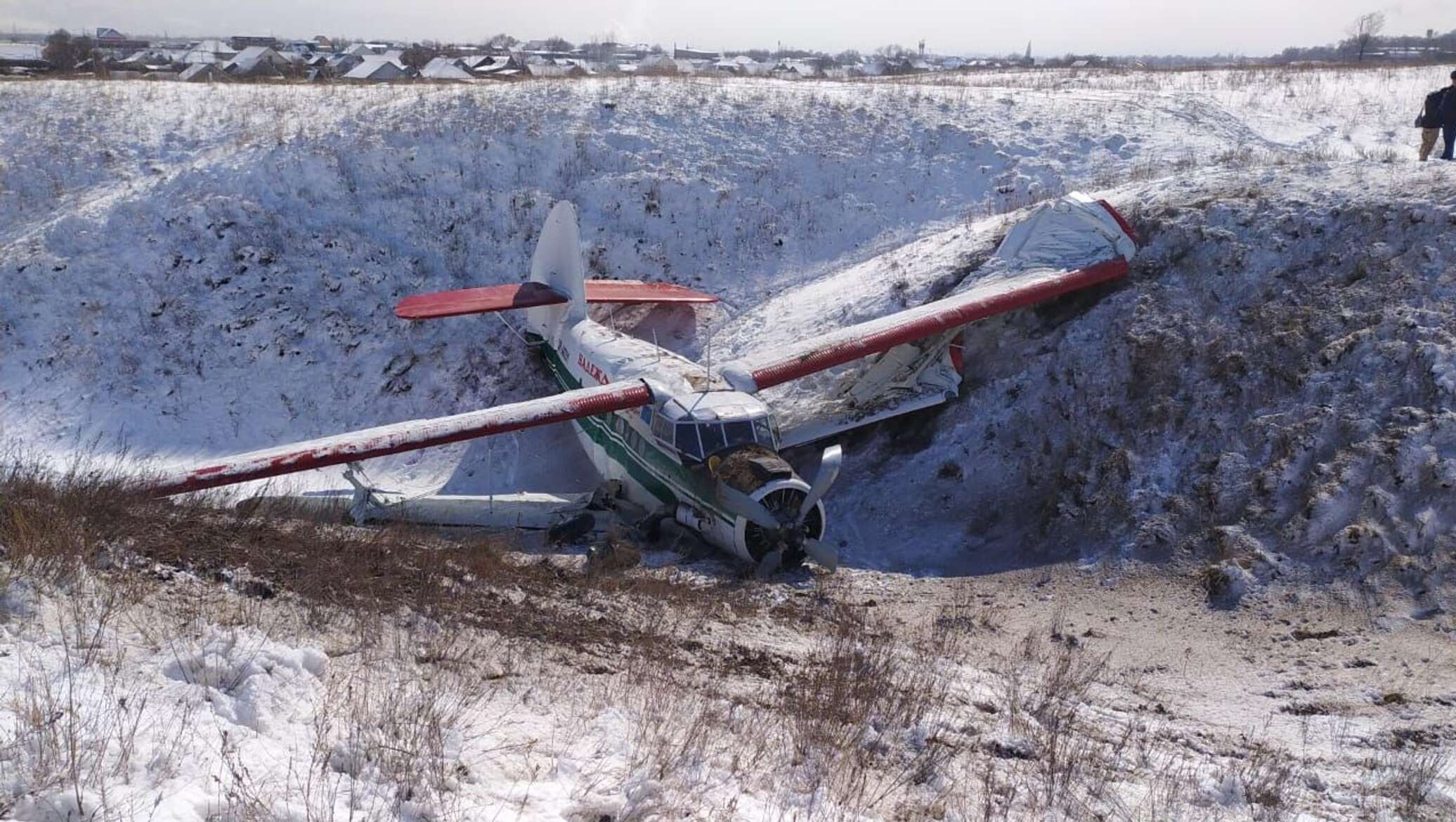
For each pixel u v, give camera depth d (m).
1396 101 25.97
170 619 6.79
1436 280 12.85
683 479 12.83
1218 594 10.84
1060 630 10.50
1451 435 10.91
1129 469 12.84
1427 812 6.30
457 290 19.09
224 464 12.04
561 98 24.98
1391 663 9.12
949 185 22.27
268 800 4.61
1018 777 6.47
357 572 9.18
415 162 22.64
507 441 17.69
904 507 14.26
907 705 7.55
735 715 6.94
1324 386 12.32
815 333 17.75
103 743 4.84
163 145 24.42
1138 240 16.02
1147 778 6.65
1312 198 15.12
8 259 20.39
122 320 19.53
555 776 5.45
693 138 23.67
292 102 26.14
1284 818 6.03
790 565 12.32
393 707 5.91
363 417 18.52
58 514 8.62
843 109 24.72
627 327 19.95
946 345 15.26
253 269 20.41
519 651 7.77
